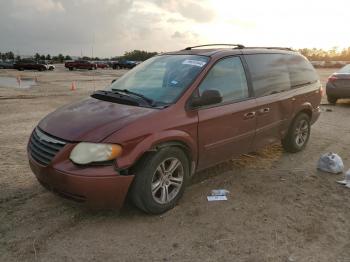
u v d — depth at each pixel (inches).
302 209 166.2
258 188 189.9
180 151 161.3
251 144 205.2
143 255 130.2
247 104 194.5
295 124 241.9
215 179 201.8
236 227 149.6
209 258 128.7
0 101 513.7
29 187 185.5
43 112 421.7
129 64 2255.2
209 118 171.6
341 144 279.9
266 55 221.3
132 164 143.7
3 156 236.7
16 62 1977.1
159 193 159.3
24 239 138.7
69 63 2031.3
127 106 164.6
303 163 231.6
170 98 165.8
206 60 183.2
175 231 146.1
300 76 248.4
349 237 143.5
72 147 142.3
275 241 139.5
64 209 162.1
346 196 181.2
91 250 132.8
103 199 142.3
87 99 183.9
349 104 503.8
